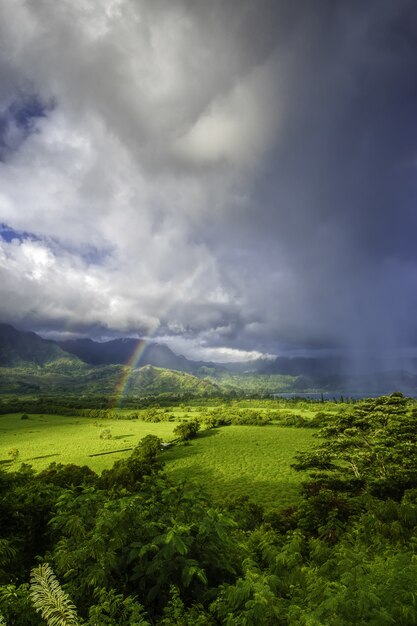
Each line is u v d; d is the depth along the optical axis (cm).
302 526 1761
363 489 2519
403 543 1005
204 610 586
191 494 884
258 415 13438
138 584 644
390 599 494
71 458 8444
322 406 17325
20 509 1006
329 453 3284
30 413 19438
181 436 10456
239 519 1384
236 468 7281
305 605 568
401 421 3278
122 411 19762
